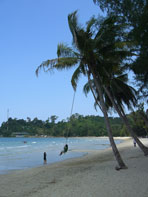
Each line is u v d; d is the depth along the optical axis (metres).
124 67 16.16
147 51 8.73
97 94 21.39
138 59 9.53
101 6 9.47
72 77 16.53
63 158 30.84
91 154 33.47
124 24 10.47
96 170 13.98
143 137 75.88
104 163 18.00
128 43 13.88
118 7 8.99
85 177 11.65
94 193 8.12
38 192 9.03
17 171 18.72
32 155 37.34
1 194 9.09
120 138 149.62
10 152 45.31
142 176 10.48
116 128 177.50
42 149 52.41
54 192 8.79
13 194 9.00
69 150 45.47
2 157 34.12
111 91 20.47
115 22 12.18
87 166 17.31
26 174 15.88
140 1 8.23
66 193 8.45
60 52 14.79
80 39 13.98
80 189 8.93
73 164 20.92
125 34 11.38
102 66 15.11
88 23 13.96
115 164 16.17
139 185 8.78
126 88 20.11
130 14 8.67
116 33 12.13
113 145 13.37
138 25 8.37
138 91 11.83
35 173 15.90
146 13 7.95
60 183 10.70
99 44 14.04
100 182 9.94
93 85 21.19
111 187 8.82
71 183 10.39
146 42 8.34
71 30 14.21
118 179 10.23
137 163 15.10
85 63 15.00
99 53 14.73
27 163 26.14
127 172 11.84
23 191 9.47
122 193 7.85
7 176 15.52
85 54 14.16
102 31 13.52
